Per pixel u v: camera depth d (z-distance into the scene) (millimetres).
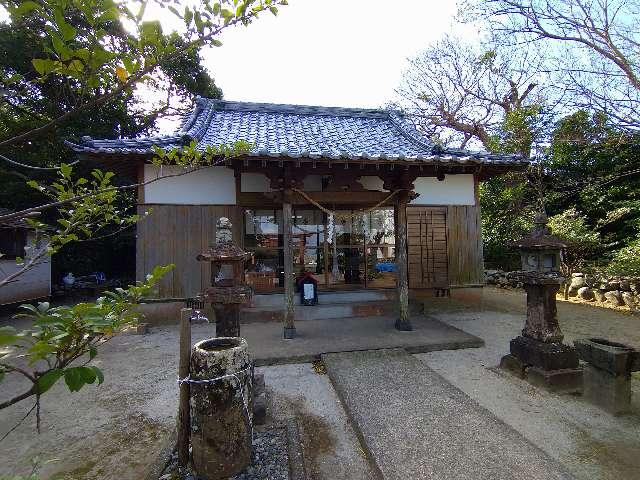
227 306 3396
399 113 10453
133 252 14609
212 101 9508
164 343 5668
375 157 5160
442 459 2566
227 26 1214
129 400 3725
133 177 7344
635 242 9008
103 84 1219
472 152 7219
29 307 1058
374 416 3184
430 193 7695
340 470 2580
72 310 1021
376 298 7266
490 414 3205
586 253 9992
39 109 7484
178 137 6348
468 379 4078
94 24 1034
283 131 8562
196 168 1965
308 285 6906
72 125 10734
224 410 2430
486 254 12930
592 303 8500
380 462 2541
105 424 3254
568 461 2592
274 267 7297
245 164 5070
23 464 2684
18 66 9000
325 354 4727
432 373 4141
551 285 3986
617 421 3141
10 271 9234
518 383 3953
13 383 4277
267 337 5457
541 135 12141
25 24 1133
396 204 6020
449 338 5301
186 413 2543
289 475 2465
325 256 7445
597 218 11070
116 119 11914
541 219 4215
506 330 6125
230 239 3629
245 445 2510
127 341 5777
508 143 12680
